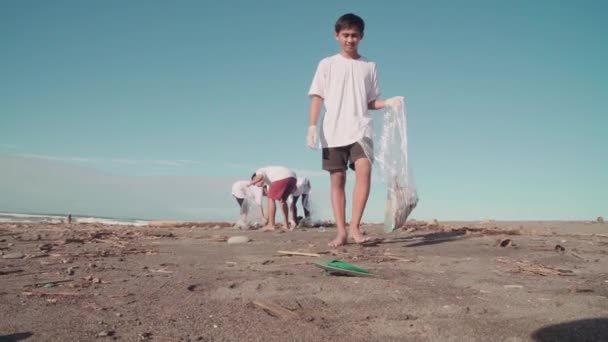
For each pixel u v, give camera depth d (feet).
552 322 7.17
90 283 10.25
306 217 38.91
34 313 7.68
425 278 10.70
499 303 8.32
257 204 37.60
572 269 12.39
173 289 9.58
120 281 10.50
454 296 8.86
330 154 17.98
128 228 34.58
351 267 10.92
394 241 19.49
